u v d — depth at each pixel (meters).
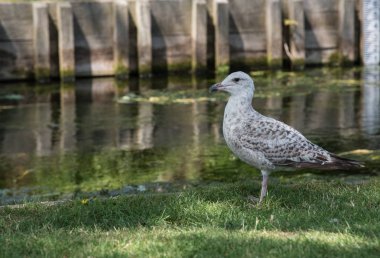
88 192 12.62
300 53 25.31
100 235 7.81
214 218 8.38
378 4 25.98
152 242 7.38
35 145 16.30
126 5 23.42
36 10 22.62
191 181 13.22
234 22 24.94
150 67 23.91
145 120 18.39
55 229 8.08
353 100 20.42
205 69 24.50
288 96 21.00
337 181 10.25
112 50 23.95
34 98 21.42
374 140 16.19
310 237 7.55
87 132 17.38
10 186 13.32
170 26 24.34
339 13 25.91
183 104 20.16
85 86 23.06
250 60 25.30
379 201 9.02
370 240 7.41
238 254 7.04
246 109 9.05
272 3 24.67
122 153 15.50
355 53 26.36
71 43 22.94
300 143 8.73
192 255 7.04
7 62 23.12
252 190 9.69
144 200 9.12
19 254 7.19
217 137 16.61
